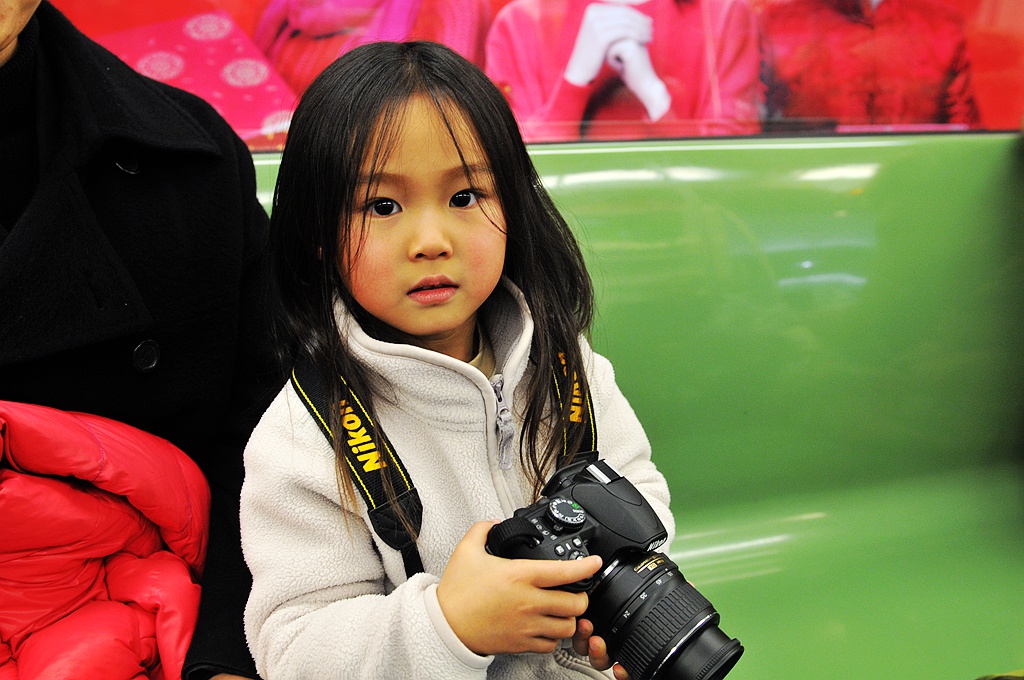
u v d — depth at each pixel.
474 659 0.60
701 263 1.13
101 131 0.77
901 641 1.04
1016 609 1.09
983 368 1.24
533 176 0.76
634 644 0.59
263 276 0.84
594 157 1.10
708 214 1.13
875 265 1.19
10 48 0.73
